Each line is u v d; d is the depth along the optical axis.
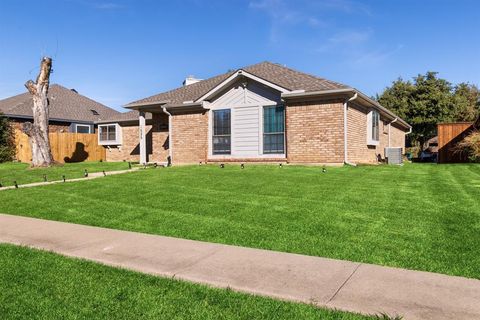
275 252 5.84
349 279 4.71
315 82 16.69
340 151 15.90
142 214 8.62
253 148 17.88
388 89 41.47
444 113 37.25
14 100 32.44
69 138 27.12
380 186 10.82
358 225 7.03
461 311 3.82
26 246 6.50
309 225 7.15
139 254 5.92
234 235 6.80
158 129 23.23
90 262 5.56
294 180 12.14
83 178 15.20
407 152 37.78
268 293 4.33
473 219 7.18
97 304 4.13
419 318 3.67
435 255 5.47
